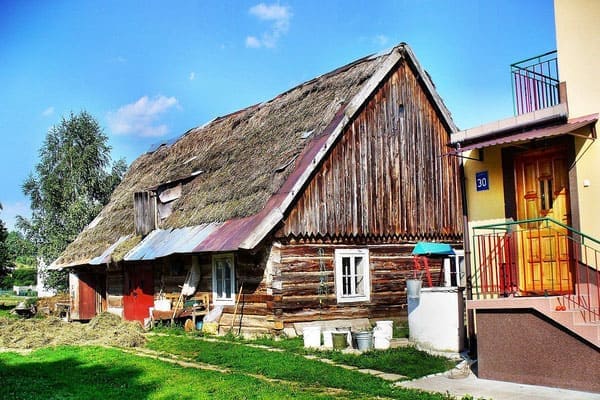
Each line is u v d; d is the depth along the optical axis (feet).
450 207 75.10
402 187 70.54
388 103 70.74
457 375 38.81
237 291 63.62
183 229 70.18
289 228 60.29
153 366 45.29
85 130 149.18
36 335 65.72
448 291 46.83
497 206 42.55
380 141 69.26
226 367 45.39
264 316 60.03
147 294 82.07
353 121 67.00
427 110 74.74
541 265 39.75
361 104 67.00
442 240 74.02
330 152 64.49
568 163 37.83
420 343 48.39
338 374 39.96
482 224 43.47
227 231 60.59
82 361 48.96
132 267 86.48
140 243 75.46
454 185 75.97
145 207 78.95
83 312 95.91
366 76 69.41
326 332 53.11
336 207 64.08
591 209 36.52
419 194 72.13
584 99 37.27
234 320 62.90
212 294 67.82
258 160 69.31
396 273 68.69
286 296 59.47
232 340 58.95
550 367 34.50
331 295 62.59
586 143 36.94
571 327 33.42
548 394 32.81
